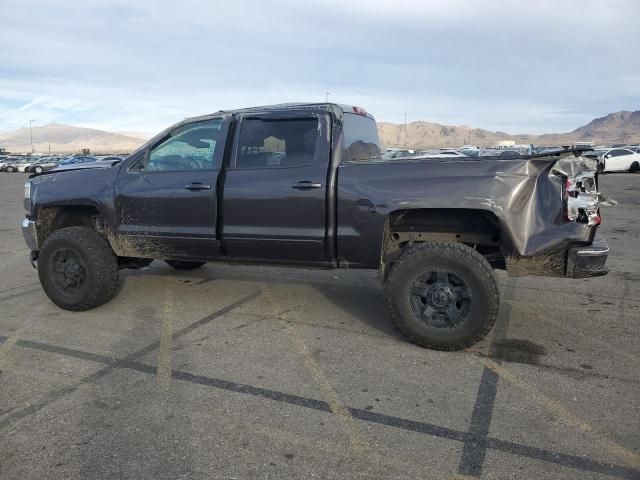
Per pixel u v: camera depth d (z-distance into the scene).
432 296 4.40
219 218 5.12
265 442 3.14
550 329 5.02
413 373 4.07
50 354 4.54
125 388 3.87
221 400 3.67
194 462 2.95
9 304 6.07
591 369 4.12
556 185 4.22
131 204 5.45
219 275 7.32
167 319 5.44
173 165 5.42
